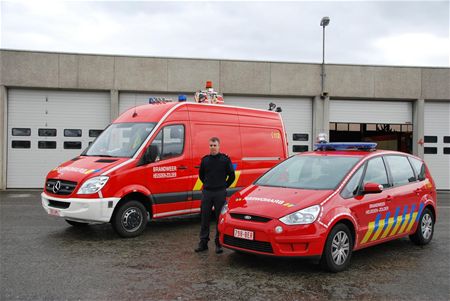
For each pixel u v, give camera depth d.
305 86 17.38
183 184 8.12
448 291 4.79
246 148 9.43
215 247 6.71
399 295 4.64
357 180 5.95
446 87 18.12
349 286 4.91
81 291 4.61
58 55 16.11
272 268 5.57
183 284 4.89
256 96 17.48
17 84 15.91
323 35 17.38
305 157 6.74
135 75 16.48
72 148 16.55
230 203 5.93
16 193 14.77
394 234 6.41
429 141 18.42
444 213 11.12
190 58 16.73
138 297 4.46
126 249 6.51
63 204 7.10
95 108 16.64
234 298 4.46
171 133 8.02
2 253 6.18
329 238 5.27
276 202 5.49
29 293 4.53
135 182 7.35
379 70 17.81
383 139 18.34
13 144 16.23
